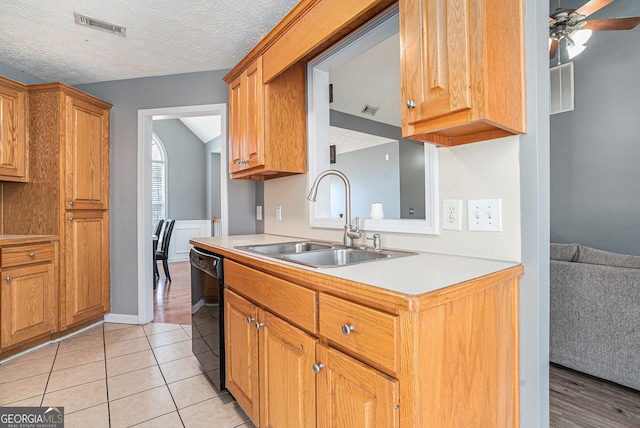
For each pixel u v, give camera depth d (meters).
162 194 6.77
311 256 1.58
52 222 2.58
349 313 0.89
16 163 2.53
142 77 3.00
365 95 4.52
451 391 0.83
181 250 6.96
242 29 2.23
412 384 0.74
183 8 2.00
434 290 0.77
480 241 1.20
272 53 1.84
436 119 0.99
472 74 0.91
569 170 3.72
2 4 1.94
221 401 1.79
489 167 1.16
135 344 2.55
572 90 3.66
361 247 1.57
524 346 1.08
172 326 2.95
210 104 2.88
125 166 3.01
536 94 1.05
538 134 1.05
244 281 1.46
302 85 2.13
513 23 1.02
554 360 2.19
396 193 5.93
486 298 0.95
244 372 1.48
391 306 0.76
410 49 1.04
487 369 0.95
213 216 7.08
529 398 1.06
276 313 1.24
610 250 3.48
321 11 1.47
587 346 2.02
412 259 1.20
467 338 0.88
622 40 3.38
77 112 2.71
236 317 1.55
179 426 1.58
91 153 2.83
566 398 1.85
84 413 1.67
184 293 4.16
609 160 3.47
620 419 1.66
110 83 3.05
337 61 1.95
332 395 0.96
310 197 1.73
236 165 2.31
